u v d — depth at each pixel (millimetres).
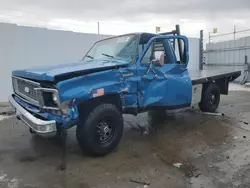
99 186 2879
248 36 12469
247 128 5113
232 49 13531
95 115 3543
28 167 3395
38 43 8438
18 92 4121
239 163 3457
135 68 4035
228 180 2982
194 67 13938
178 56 5105
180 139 4520
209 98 6379
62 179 3051
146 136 4727
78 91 3250
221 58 14375
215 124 5438
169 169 3312
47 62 8695
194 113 6539
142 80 4137
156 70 4383
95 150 3635
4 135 4785
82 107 3551
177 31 5137
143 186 2873
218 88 6625
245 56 12430
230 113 6480
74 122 3287
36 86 3404
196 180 3002
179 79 4793
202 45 14031
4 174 3191
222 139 4461
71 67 3613
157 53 4375
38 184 2930
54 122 3162
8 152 3941
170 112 6699
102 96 3680
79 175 3152
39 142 4395
